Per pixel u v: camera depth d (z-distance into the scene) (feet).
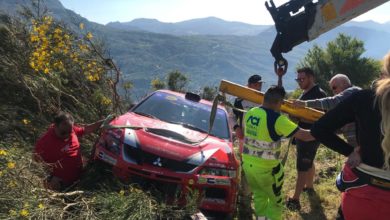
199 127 20.97
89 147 21.81
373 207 7.92
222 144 19.03
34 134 20.99
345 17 11.05
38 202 13.16
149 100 22.75
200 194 16.60
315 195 22.35
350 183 8.32
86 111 25.48
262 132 14.90
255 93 16.16
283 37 12.60
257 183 15.35
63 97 25.14
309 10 12.04
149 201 14.55
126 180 16.62
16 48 24.48
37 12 27.30
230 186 17.02
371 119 7.95
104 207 14.12
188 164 16.84
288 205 20.71
